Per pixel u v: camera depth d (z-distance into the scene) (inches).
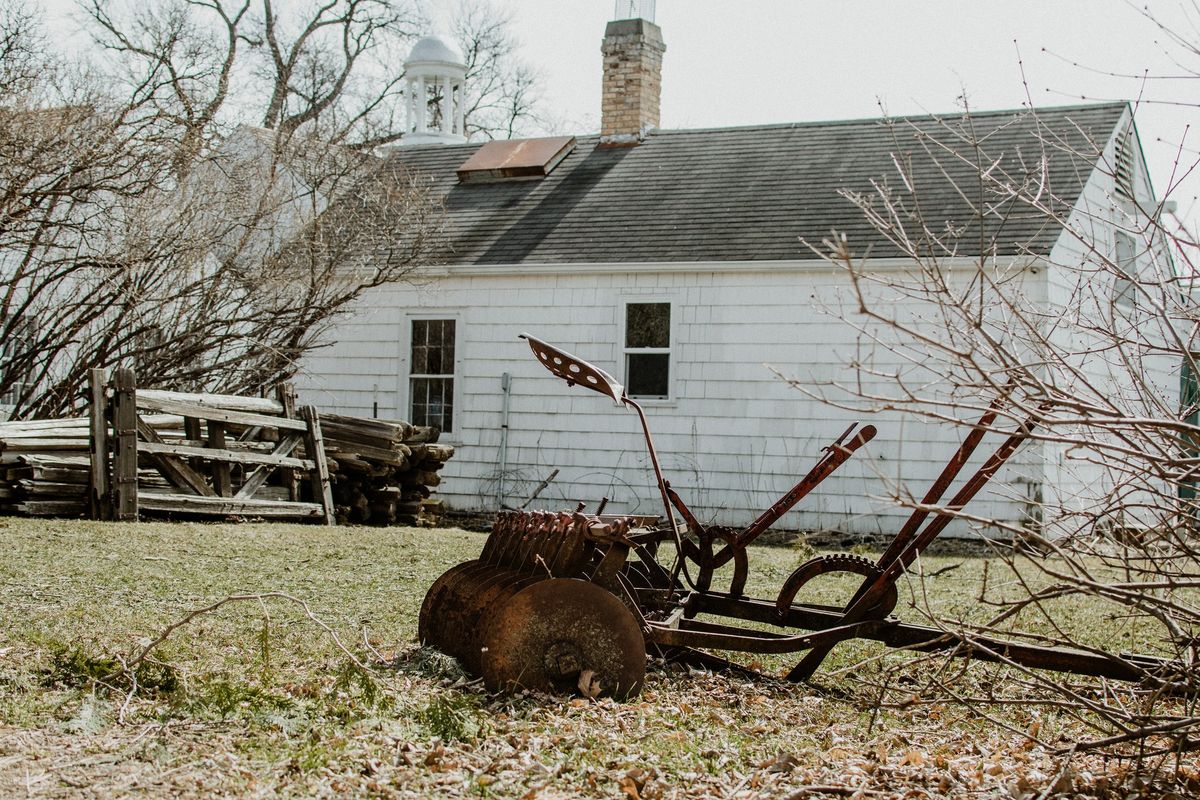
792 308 634.2
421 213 702.5
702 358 652.1
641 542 254.4
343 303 669.3
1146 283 178.9
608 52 799.7
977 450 593.6
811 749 189.6
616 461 667.4
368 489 571.2
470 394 698.8
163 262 612.1
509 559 237.6
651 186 734.5
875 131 731.4
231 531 454.6
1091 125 657.6
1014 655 222.5
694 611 253.4
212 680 207.3
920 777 172.7
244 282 634.8
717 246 657.6
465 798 155.5
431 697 199.5
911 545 229.0
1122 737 164.7
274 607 292.0
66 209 601.9
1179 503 175.5
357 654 239.6
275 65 1378.0
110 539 401.7
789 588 241.8
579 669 209.6
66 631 245.3
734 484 642.2
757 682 241.4
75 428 485.7
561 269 677.3
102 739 172.9
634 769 167.6
